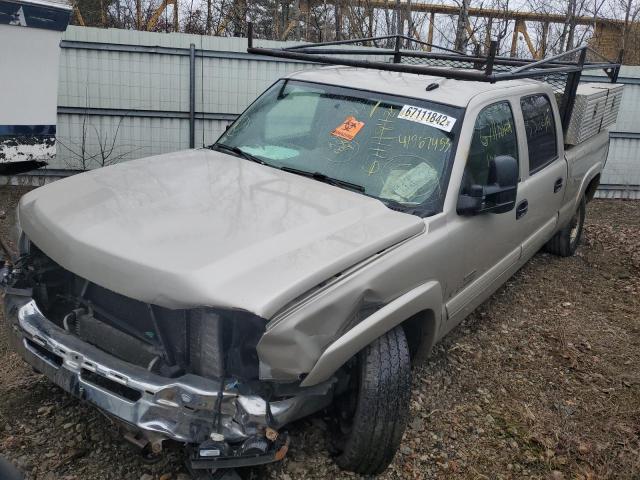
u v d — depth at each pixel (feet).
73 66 26.37
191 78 27.20
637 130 32.35
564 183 17.66
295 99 13.79
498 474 10.85
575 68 16.28
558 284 19.71
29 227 9.99
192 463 8.13
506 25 40.32
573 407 13.08
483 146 12.74
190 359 8.62
